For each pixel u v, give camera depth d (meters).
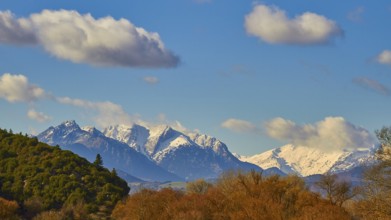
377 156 88.62
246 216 130.25
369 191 90.50
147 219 155.62
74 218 173.12
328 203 131.38
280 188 139.75
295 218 125.62
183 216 140.50
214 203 144.75
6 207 168.50
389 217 85.69
